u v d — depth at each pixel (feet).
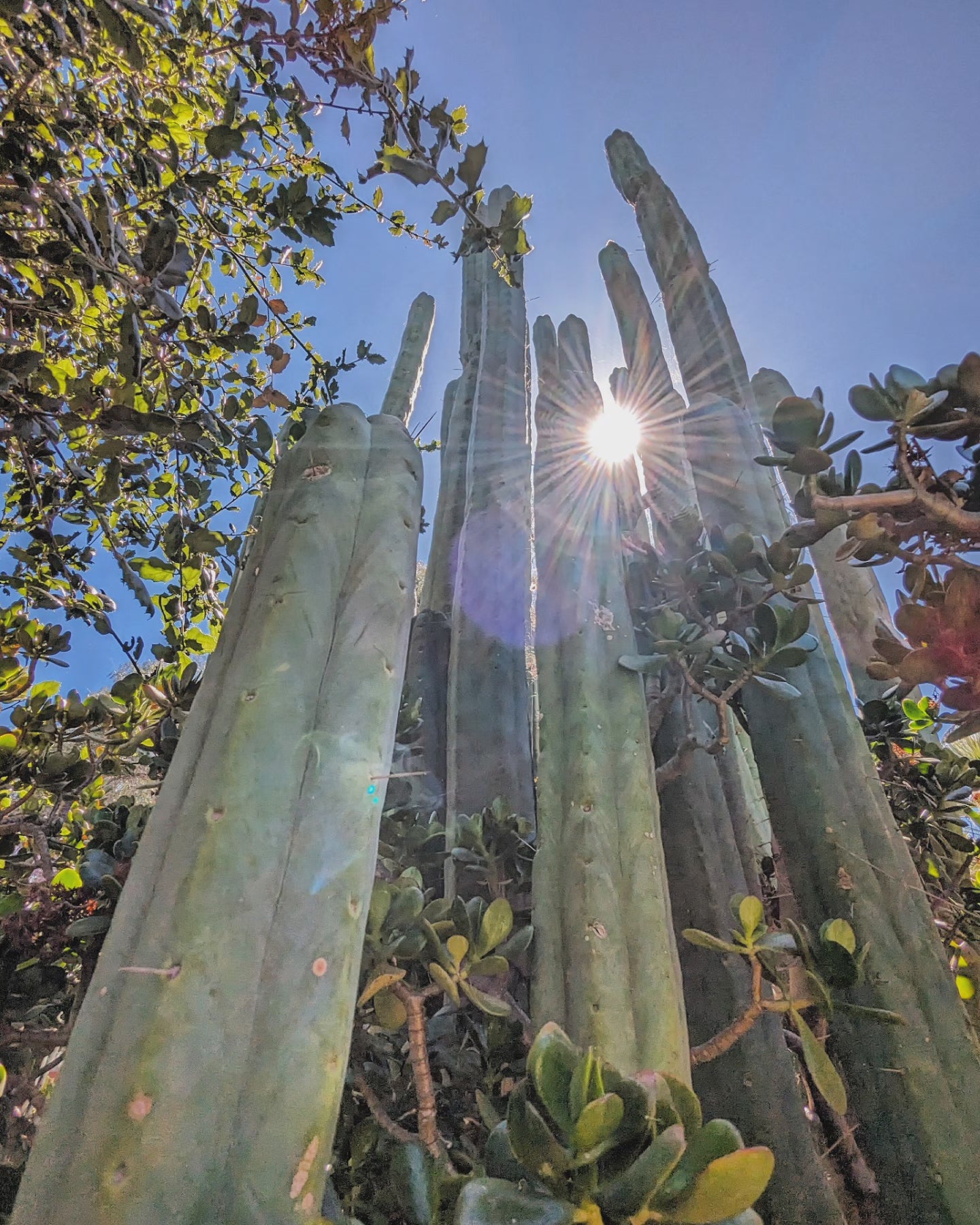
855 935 6.79
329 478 6.64
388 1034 7.27
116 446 7.09
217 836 4.56
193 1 7.12
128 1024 3.98
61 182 6.42
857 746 7.98
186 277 6.20
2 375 6.14
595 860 6.59
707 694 7.55
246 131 7.53
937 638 5.85
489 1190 3.51
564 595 8.80
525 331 16.15
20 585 8.66
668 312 13.71
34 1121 7.14
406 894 5.76
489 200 17.28
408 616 6.32
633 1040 5.61
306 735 5.22
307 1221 3.78
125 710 8.47
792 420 6.62
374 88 6.73
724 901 7.69
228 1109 3.91
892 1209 5.98
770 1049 6.77
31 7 5.81
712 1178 3.54
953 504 6.48
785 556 7.34
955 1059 6.10
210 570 9.97
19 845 9.36
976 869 11.51
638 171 15.47
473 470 13.52
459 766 10.21
